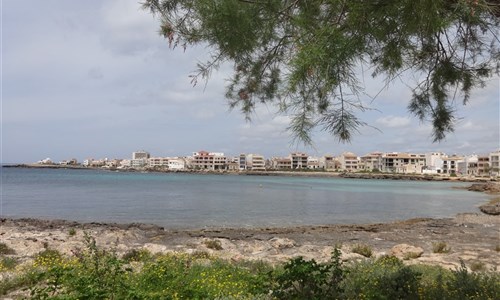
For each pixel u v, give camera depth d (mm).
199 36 3635
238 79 4277
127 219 34781
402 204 54969
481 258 15398
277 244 20000
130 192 71250
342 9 2959
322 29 2951
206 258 14320
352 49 2877
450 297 6910
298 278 6277
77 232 23781
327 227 29734
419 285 7465
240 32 3525
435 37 3291
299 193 75312
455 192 91000
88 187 85938
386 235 25250
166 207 45344
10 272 10320
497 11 3049
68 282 7004
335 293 6633
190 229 28469
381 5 2791
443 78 4320
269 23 3514
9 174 173250
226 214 39031
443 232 26562
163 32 3586
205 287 8516
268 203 52219
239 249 18875
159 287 8117
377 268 9750
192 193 70438
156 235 24188
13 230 24844
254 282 7805
